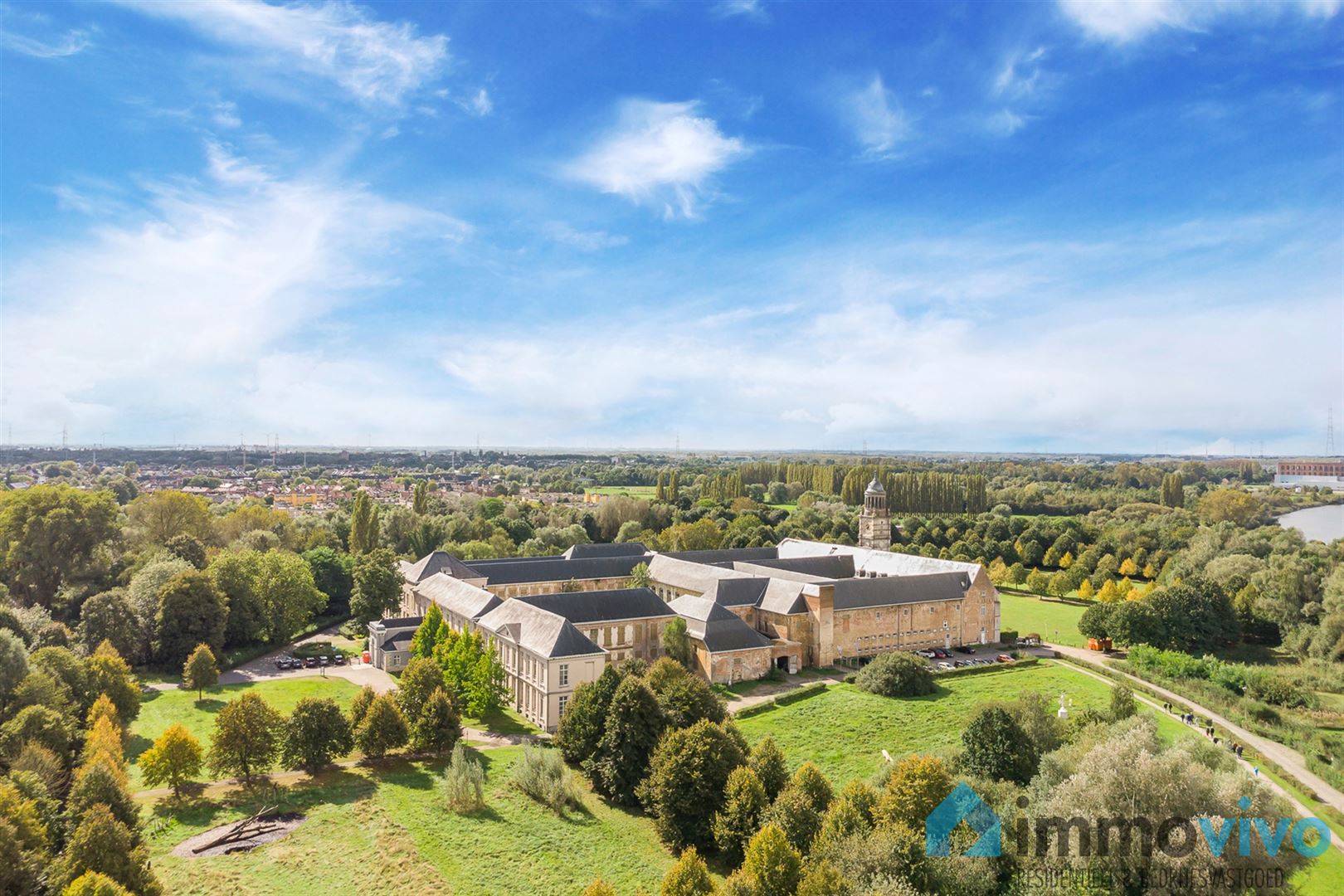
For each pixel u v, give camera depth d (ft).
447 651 376.48
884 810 224.74
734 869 237.45
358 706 317.63
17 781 230.27
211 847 241.55
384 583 520.83
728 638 438.81
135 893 198.59
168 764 269.64
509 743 339.16
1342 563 555.28
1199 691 417.90
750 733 351.25
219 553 569.64
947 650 518.37
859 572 615.98
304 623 524.11
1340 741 345.10
